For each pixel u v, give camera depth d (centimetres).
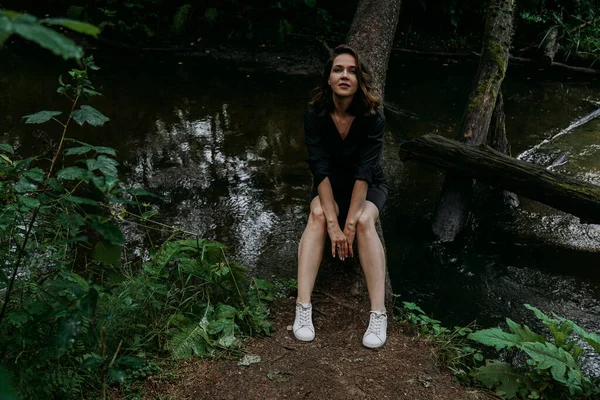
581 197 384
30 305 226
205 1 930
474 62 901
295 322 290
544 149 582
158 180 487
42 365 219
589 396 264
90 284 169
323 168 300
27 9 940
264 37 901
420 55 908
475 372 277
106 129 584
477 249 423
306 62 847
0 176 255
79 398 229
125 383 245
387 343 288
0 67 770
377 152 302
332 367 266
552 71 862
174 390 248
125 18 905
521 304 367
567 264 407
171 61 842
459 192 449
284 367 265
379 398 250
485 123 500
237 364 265
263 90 734
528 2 910
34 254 295
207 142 568
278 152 554
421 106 704
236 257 392
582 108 712
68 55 73
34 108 624
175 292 311
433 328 310
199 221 431
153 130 589
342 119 298
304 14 926
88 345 243
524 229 449
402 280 388
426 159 440
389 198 488
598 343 277
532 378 269
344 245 293
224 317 288
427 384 261
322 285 327
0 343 223
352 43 533
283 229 428
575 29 872
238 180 496
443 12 939
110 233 150
